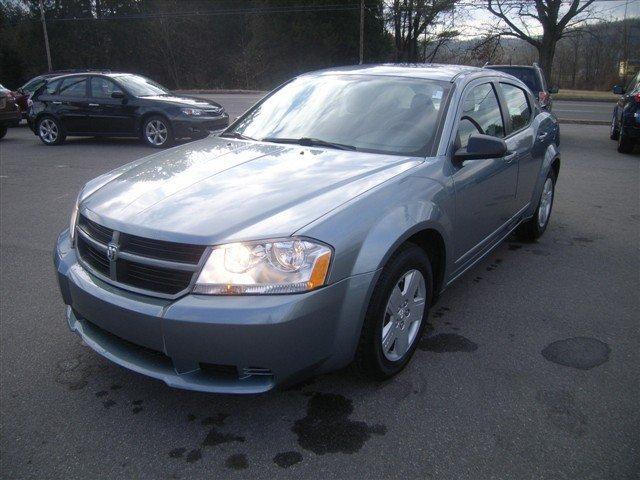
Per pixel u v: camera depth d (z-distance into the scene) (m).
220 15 42.38
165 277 2.54
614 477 2.38
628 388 3.01
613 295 4.23
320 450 2.57
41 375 3.17
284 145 3.66
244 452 2.56
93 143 13.01
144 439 2.66
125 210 2.79
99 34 42.62
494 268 4.79
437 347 3.46
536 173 4.99
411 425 2.73
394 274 2.84
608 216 6.44
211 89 38.50
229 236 2.48
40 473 2.44
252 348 2.40
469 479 2.38
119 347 2.80
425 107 3.67
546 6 29.44
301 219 2.57
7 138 14.61
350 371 3.02
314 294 2.46
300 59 40.41
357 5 39.78
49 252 5.27
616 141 12.52
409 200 2.98
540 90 11.94
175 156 3.60
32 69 43.28
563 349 3.43
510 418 2.77
